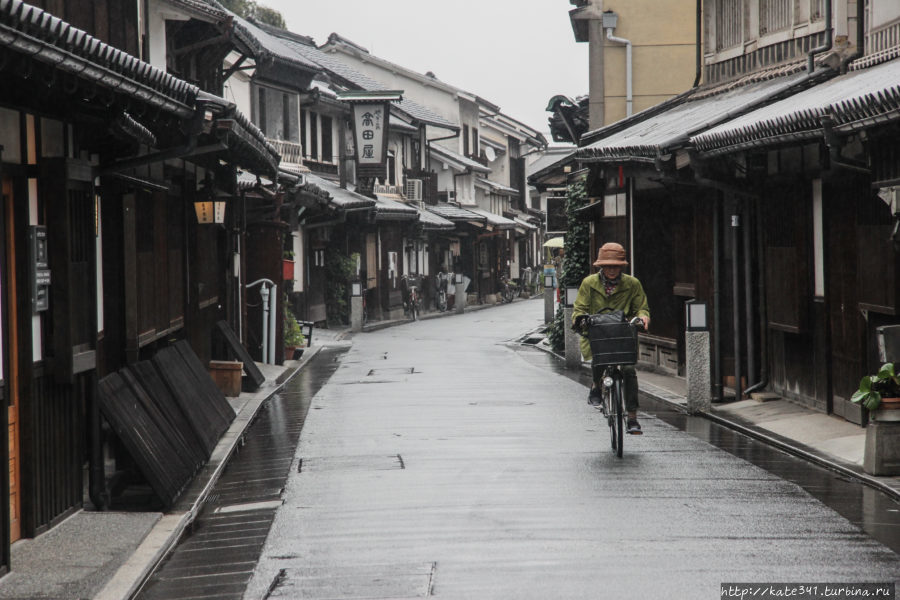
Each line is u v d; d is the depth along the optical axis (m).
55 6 13.12
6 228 10.11
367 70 82.69
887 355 12.83
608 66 34.47
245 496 12.88
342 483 13.30
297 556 9.85
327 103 53.69
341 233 54.16
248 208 31.09
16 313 10.17
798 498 11.91
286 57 44.91
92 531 10.72
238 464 15.21
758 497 11.98
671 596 8.29
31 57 8.00
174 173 18.95
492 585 8.67
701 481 12.95
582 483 12.91
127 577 9.13
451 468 14.11
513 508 11.57
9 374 9.56
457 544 10.05
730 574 8.88
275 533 10.80
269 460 15.37
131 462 13.70
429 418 19.25
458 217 73.38
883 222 14.82
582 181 34.12
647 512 11.26
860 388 12.91
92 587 8.77
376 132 53.97
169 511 11.90
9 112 10.00
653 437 16.73
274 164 22.16
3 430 9.24
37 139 10.73
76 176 11.05
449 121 83.06
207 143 14.05
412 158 71.94
